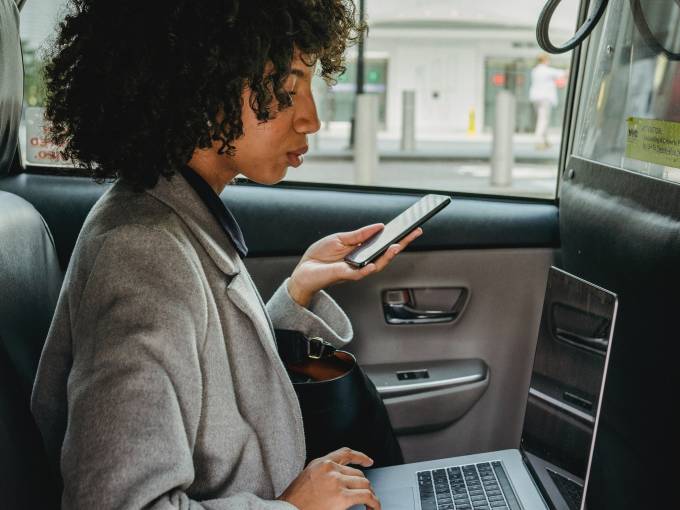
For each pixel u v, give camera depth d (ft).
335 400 4.13
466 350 6.37
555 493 3.85
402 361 6.31
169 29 2.75
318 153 23.72
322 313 4.62
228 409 3.00
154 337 2.64
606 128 5.39
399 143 40.42
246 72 2.82
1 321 3.61
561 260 6.29
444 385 6.16
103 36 2.80
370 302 6.21
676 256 4.28
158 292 2.71
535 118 25.88
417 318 6.29
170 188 3.05
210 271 3.06
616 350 4.97
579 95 6.17
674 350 4.31
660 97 4.73
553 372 4.17
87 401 2.57
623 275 4.88
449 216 6.26
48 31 5.71
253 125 3.06
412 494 4.08
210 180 3.25
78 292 2.87
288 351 4.39
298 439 3.27
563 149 6.38
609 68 5.43
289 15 2.88
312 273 4.43
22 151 6.02
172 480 2.54
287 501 3.13
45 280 4.33
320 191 6.33
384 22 41.78
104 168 2.98
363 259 4.26
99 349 2.62
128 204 2.96
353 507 3.88
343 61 3.54
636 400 4.75
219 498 2.89
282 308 4.47
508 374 6.40
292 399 3.23
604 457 5.16
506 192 6.55
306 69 3.17
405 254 6.20
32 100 5.98
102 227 2.89
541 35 4.78
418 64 42.88
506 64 42.96
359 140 22.65
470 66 43.19
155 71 2.78
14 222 4.10
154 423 2.55
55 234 5.86
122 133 2.85
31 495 3.23
